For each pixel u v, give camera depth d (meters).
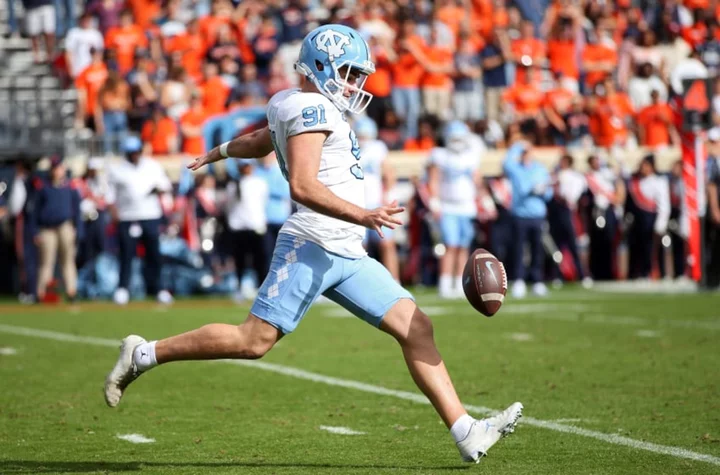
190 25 69.38
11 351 35.75
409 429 23.02
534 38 71.62
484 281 18.53
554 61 72.44
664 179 61.66
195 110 62.09
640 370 30.44
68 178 54.91
